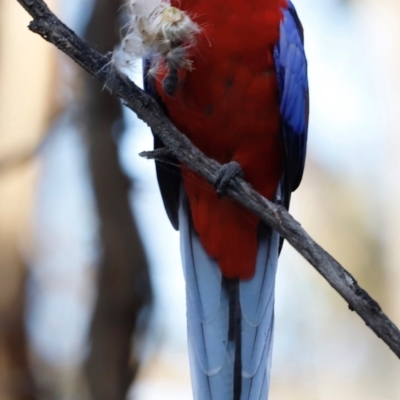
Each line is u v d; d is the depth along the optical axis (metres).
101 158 12.12
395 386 15.82
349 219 16.92
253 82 9.37
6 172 13.24
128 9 9.48
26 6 8.02
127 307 11.73
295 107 9.84
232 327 9.77
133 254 11.85
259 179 10.02
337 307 16.02
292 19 9.87
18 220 13.37
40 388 13.01
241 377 9.43
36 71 13.14
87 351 11.79
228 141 9.64
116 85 8.37
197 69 9.23
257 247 10.00
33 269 13.65
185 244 10.14
